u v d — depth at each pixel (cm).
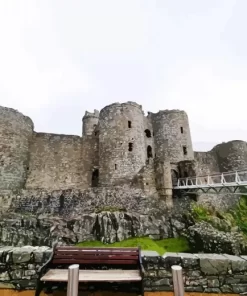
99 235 1448
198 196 2062
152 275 442
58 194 1777
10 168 2069
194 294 431
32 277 449
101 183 2203
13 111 2227
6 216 1526
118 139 2267
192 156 2775
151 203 1789
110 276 372
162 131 2820
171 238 1538
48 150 2512
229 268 449
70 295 314
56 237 1402
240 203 2475
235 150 3116
